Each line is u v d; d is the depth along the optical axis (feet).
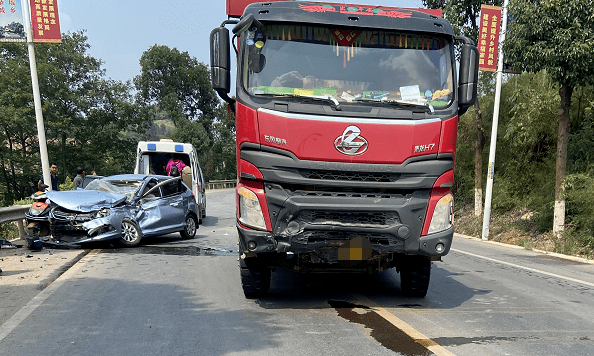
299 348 13.60
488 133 63.98
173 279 23.43
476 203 60.44
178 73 224.12
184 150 57.52
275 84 17.24
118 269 25.90
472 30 54.85
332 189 16.79
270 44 17.52
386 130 16.72
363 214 16.74
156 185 38.14
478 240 51.42
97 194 34.71
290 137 16.53
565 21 37.24
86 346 13.71
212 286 21.94
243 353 13.17
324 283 23.08
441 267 29.12
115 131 141.90
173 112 209.15
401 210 16.72
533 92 51.11
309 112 16.66
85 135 138.72
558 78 38.73
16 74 117.19
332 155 16.60
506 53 41.42
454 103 17.88
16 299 19.26
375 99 17.38
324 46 17.71
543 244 44.60
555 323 16.67
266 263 18.63
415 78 17.87
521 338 14.80
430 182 16.97
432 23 18.42
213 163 225.15
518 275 26.94
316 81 17.34
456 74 18.43
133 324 15.88
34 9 48.96
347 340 14.33
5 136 120.78
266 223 16.70
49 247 34.17
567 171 47.42
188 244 37.29
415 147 16.88
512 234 50.83
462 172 69.10
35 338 14.43
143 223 36.11
